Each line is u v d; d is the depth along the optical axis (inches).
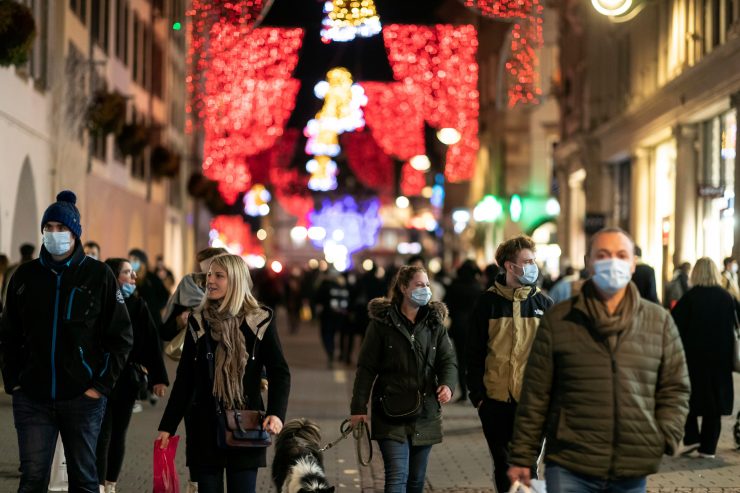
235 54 2290.8
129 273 681.0
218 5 1376.7
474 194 4872.0
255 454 511.2
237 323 513.3
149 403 1199.6
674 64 2225.6
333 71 2908.5
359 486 758.5
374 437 595.8
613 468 413.1
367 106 3951.8
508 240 603.2
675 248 2148.1
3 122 1676.9
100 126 2176.4
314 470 560.1
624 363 414.6
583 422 413.4
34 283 538.6
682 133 2138.3
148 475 784.3
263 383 615.2
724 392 882.8
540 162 3848.4
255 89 2655.0
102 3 2507.4
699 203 2122.3
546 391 423.2
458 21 5004.9
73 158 2176.4
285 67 2327.8
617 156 2689.5
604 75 2795.3
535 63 2925.7
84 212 2299.5
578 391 415.2
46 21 1962.4
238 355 509.7
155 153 3095.5
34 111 1881.2
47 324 534.9
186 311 739.4
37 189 1918.1
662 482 778.8
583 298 421.7
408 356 594.6
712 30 1999.3
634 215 2519.7
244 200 5925.2
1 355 547.8
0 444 896.9
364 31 1529.3
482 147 4704.7
